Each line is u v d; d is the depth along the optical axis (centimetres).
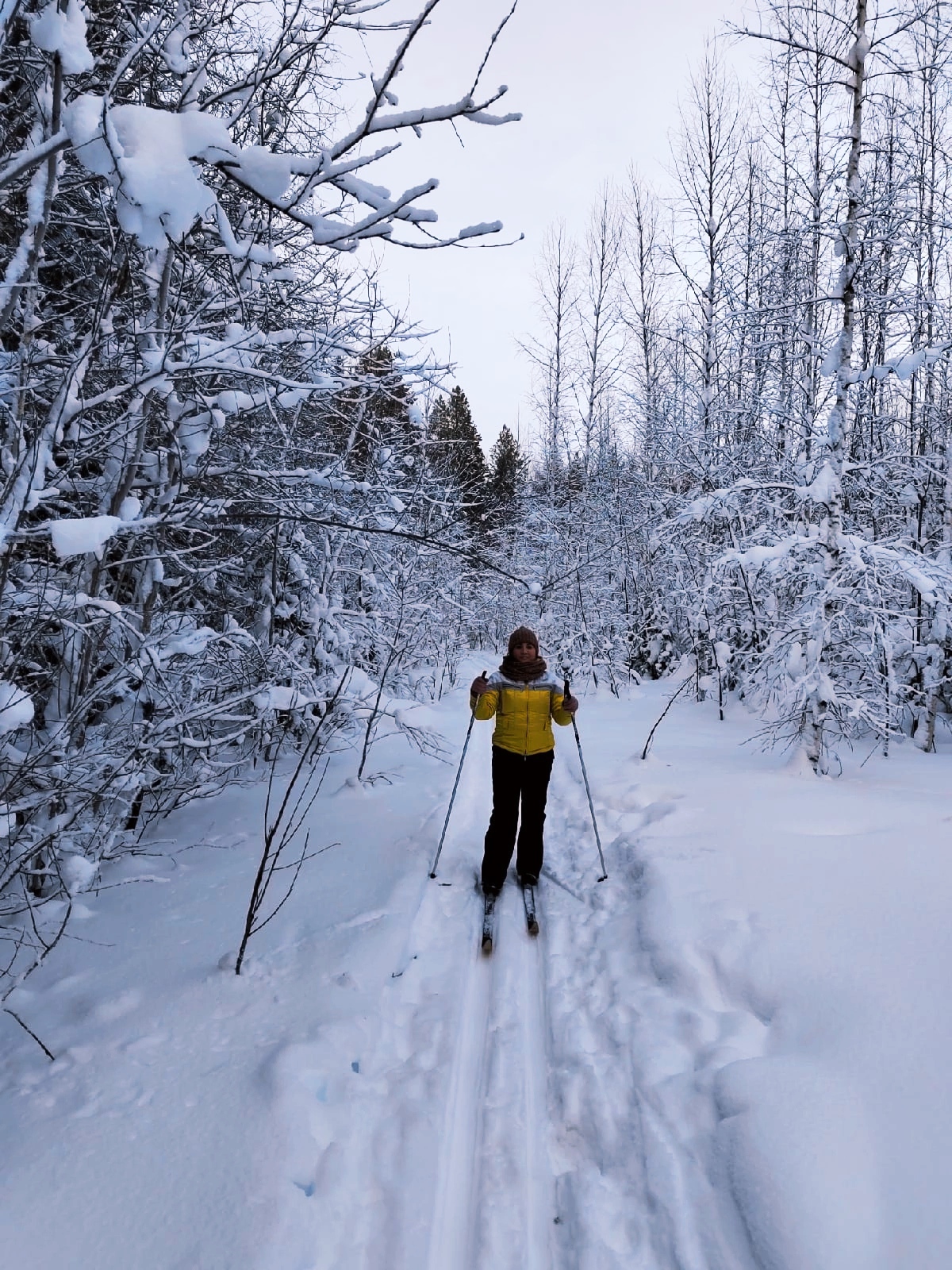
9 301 212
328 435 574
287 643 653
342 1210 186
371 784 580
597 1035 267
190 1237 169
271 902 352
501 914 374
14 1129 206
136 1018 258
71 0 181
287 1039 242
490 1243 188
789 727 698
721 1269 169
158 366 245
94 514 355
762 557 615
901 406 925
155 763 436
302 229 330
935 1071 201
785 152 948
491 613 1633
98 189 286
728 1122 202
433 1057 255
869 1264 154
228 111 261
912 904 294
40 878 354
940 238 702
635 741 764
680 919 315
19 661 271
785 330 770
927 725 755
